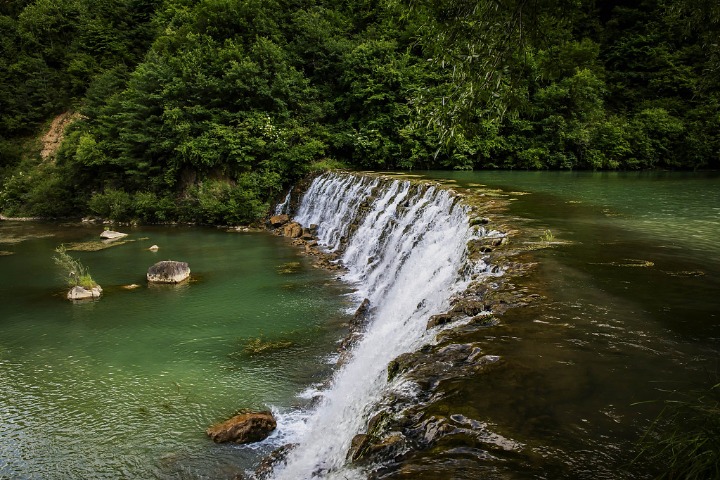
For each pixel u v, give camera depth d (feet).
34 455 26.27
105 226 92.38
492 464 13.62
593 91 115.14
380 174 81.76
